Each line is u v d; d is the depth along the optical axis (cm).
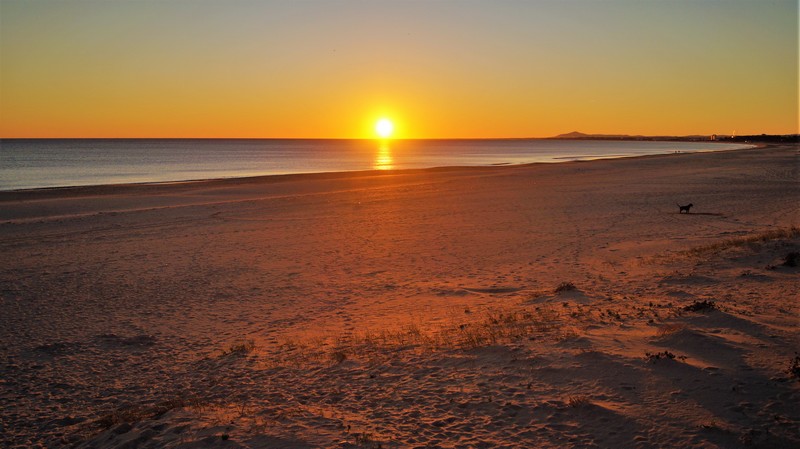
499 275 1462
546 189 3897
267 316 1172
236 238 2172
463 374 707
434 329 965
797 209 2472
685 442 496
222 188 4338
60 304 1304
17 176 6103
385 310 1173
